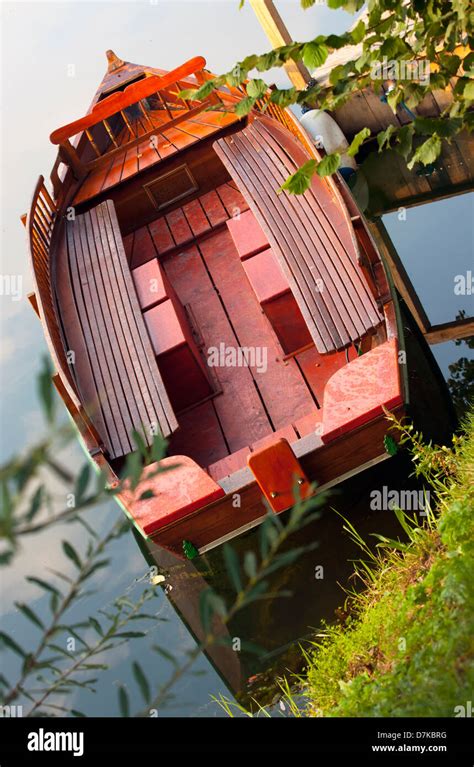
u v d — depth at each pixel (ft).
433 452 14.62
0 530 2.74
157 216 26.07
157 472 3.49
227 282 23.12
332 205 20.72
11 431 26.94
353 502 16.87
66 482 2.82
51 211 25.20
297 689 14.61
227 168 23.49
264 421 19.20
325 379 19.21
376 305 17.97
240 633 16.43
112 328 20.65
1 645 3.75
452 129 11.59
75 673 16.74
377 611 13.17
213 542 16.53
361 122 31.71
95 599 18.98
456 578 9.75
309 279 19.40
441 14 11.55
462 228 26.55
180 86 28.53
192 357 19.52
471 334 21.65
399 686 9.25
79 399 19.38
